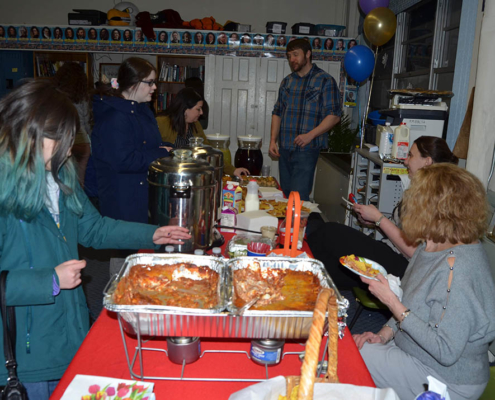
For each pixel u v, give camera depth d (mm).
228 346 1179
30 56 6473
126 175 2383
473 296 1309
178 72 6430
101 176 2436
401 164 3049
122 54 6492
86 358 1086
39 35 6148
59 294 1163
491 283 1376
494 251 2137
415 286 1470
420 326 1352
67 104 1087
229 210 2123
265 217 2033
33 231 1122
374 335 1692
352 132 6191
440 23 4168
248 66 6137
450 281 1342
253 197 2219
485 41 2350
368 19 3955
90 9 6332
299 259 1222
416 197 1454
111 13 6102
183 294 1085
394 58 5227
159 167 1631
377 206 3229
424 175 1451
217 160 2252
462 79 3102
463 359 1395
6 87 6375
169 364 1077
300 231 1906
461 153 2793
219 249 1518
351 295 3459
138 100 2424
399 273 2346
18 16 6527
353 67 4082
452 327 1305
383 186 3121
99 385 919
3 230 1087
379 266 1570
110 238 1433
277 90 6188
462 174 1416
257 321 945
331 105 3746
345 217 4215
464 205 1384
